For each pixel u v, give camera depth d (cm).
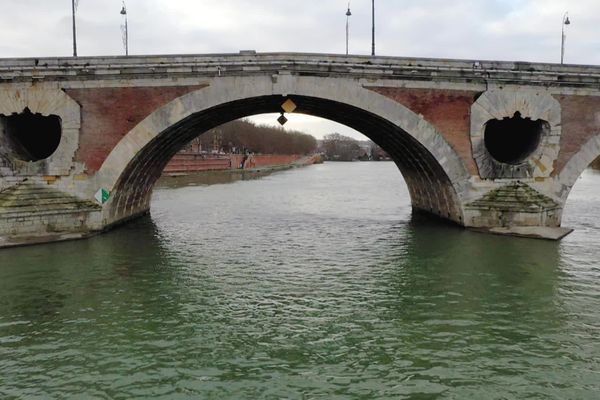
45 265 1958
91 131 2325
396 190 5766
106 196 2386
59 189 2370
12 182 2303
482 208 2541
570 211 3428
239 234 2705
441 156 2458
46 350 1244
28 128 2661
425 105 2408
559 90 2472
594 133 2516
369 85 2362
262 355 1223
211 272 1908
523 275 1839
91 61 2247
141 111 2312
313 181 7744
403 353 1232
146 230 2767
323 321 1428
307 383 1096
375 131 3022
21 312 1483
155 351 1242
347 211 3697
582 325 1394
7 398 1031
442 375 1127
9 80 2267
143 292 1669
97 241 2366
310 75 2317
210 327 1385
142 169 2830
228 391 1063
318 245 2402
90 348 1255
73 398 1034
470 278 1811
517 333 1344
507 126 2925
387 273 1888
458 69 2373
